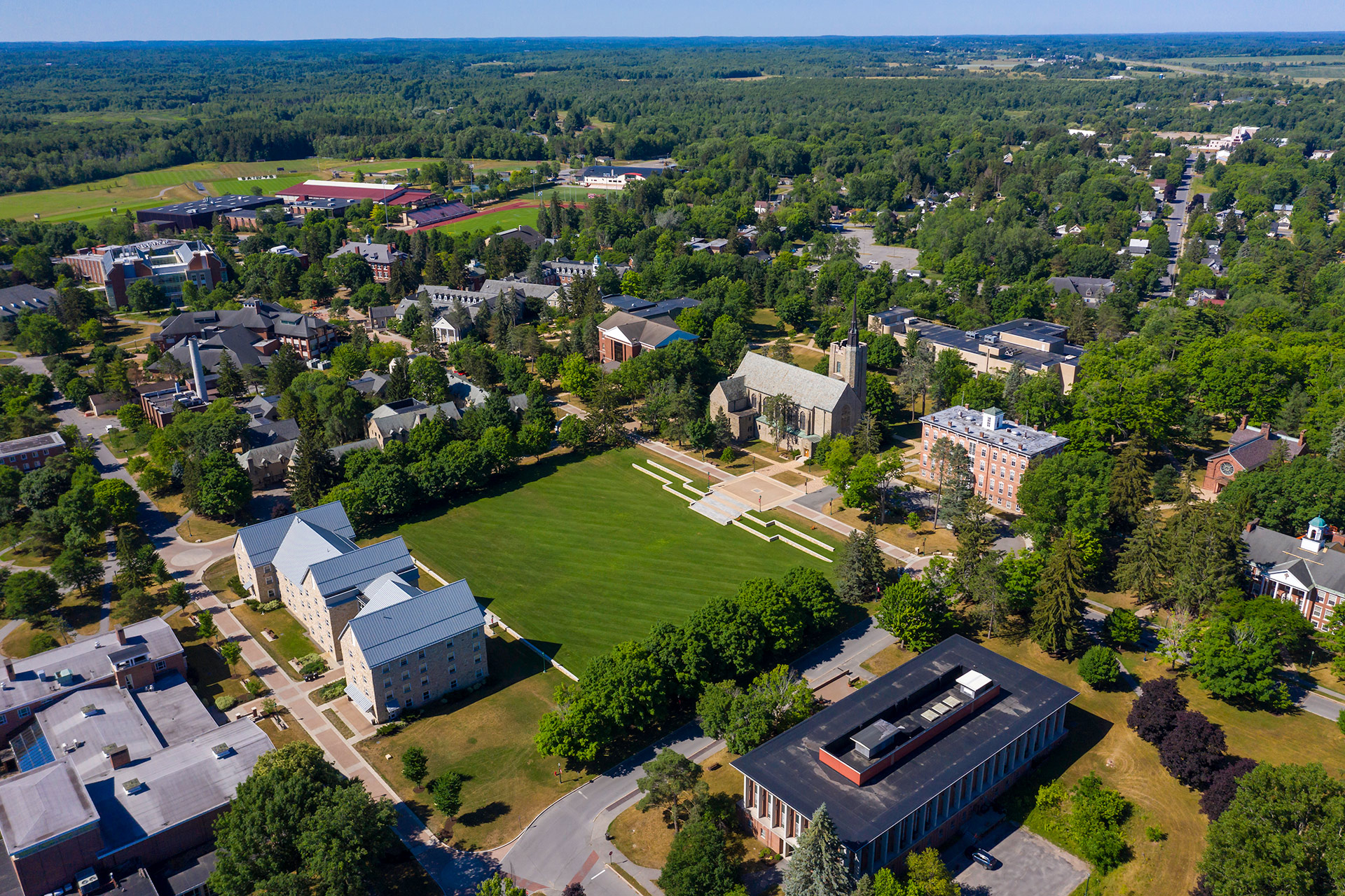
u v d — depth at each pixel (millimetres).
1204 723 133250
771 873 120375
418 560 198375
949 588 168625
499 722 149000
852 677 157750
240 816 116625
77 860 114625
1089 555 180500
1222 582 165500
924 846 123000
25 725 144375
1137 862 120938
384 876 120250
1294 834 106812
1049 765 138750
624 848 124125
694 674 148375
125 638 157625
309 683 159125
